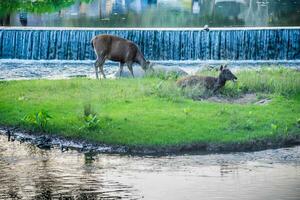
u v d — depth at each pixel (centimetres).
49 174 3812
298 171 3862
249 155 4191
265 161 4072
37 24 8044
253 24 8262
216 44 7106
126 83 5547
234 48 7125
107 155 4178
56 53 7094
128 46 5950
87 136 4406
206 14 8750
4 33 7094
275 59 7156
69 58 7094
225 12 8844
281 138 4419
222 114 4728
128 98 5044
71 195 3488
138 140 4328
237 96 5228
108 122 4556
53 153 4209
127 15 8644
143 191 3547
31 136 4488
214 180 3716
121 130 4453
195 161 4072
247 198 3431
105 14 8650
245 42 7119
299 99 5150
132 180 3719
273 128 4503
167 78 5816
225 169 3916
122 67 6062
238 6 9069
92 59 7106
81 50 7094
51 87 5409
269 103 5012
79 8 8738
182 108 4838
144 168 3931
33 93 5247
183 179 3731
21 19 8081
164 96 5094
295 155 4184
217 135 4400
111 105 4872
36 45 7081
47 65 6838
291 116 4728
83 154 4194
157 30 7100
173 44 7106
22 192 3525
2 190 3547
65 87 5406
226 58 7131
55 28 7156
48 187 3597
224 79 5259
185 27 8088
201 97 5181
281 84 5366
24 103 4978
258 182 3672
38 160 4066
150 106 4866
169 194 3494
